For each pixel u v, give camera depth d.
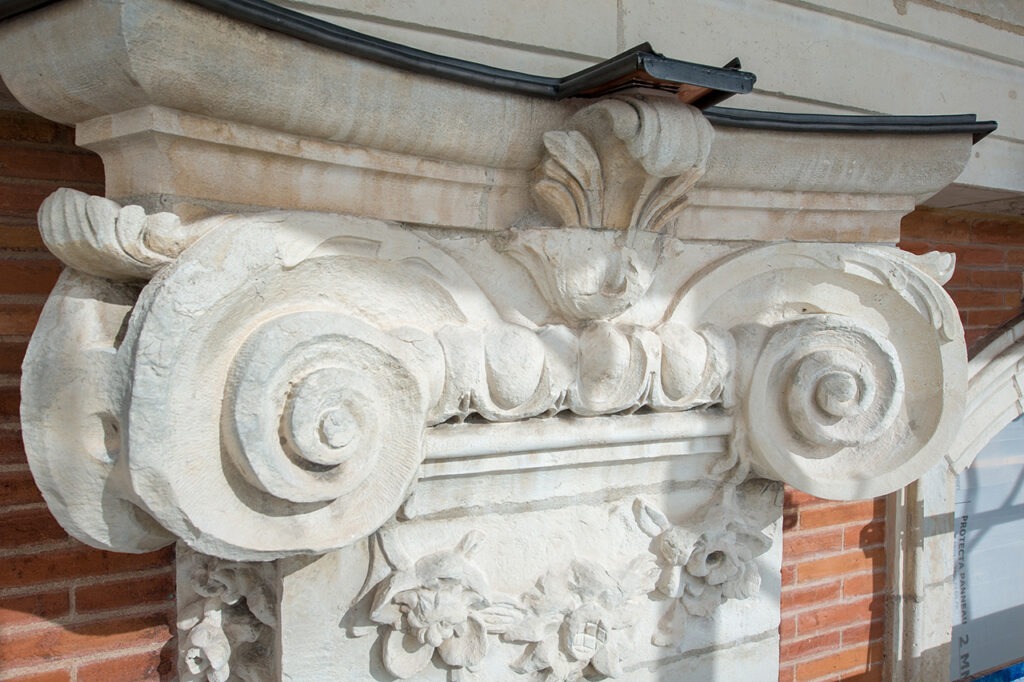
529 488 1.98
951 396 2.35
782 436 2.21
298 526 1.56
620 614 2.06
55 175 1.92
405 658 1.82
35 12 1.31
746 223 2.16
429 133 1.62
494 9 1.83
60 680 1.98
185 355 1.39
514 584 1.96
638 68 1.51
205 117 1.40
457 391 1.71
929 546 3.50
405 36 1.73
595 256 1.83
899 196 2.33
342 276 1.64
